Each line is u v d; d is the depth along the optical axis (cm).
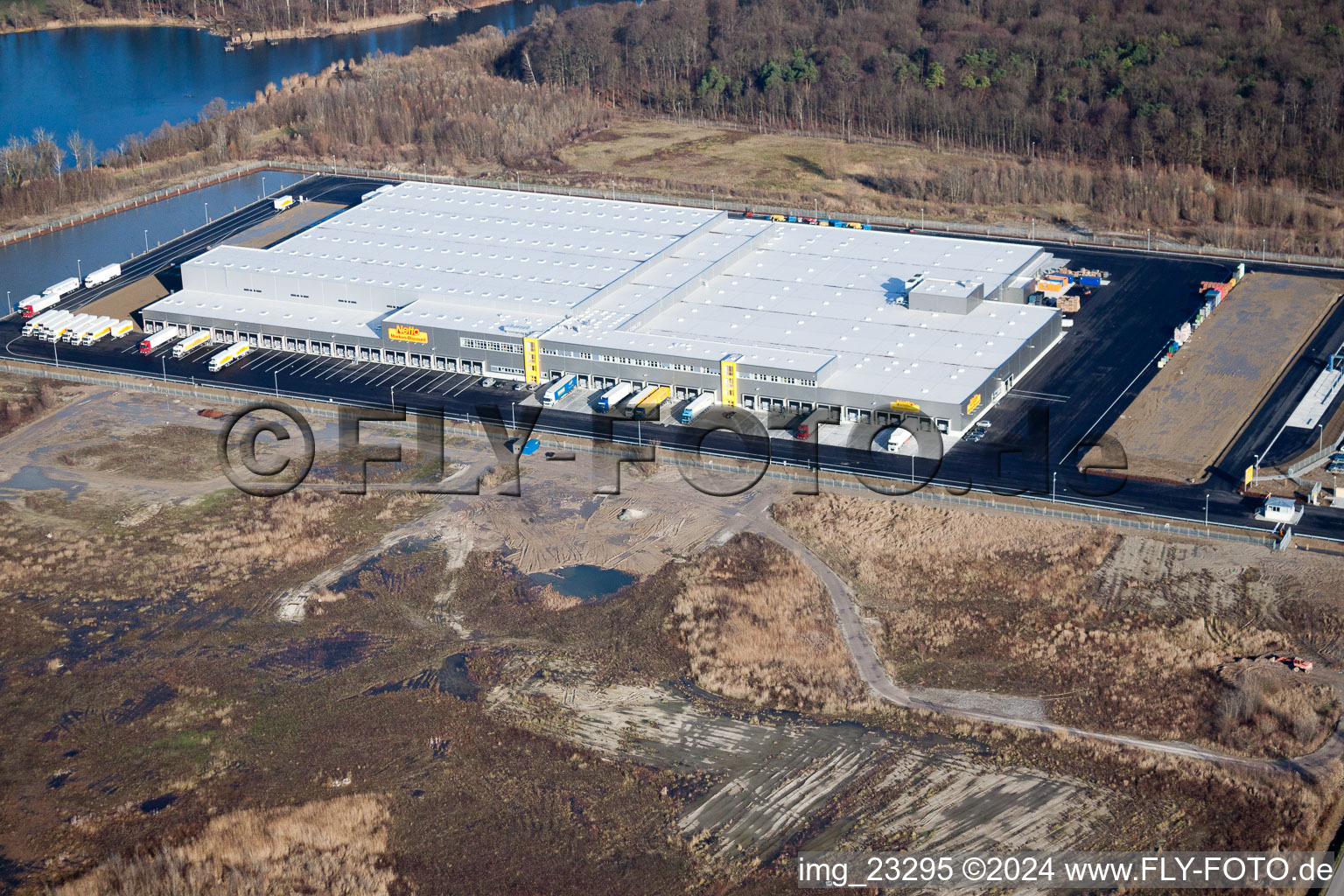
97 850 11794
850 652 14075
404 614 14875
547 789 12381
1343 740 12544
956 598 14850
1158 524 15800
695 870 11444
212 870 11519
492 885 11400
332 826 12006
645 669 13925
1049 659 13838
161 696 13688
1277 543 15288
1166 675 13500
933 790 12175
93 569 15762
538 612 14838
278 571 15675
